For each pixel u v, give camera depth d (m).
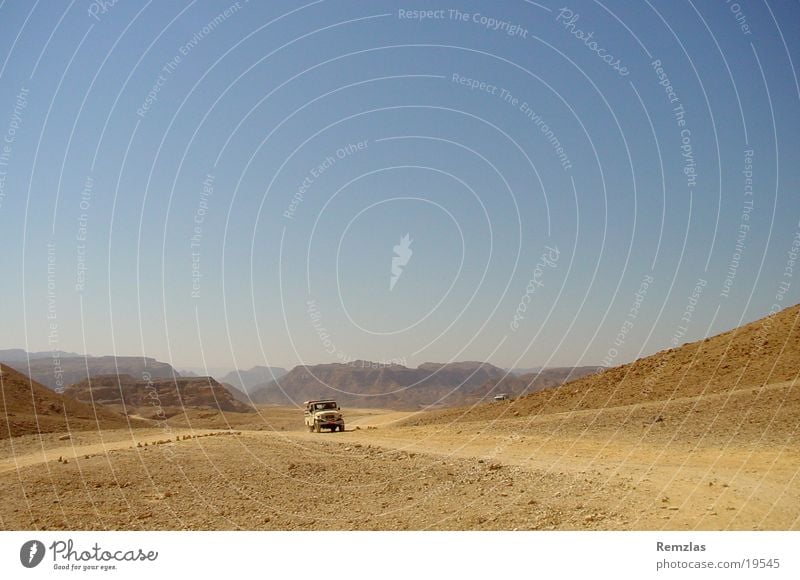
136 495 18.33
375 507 16.70
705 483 18.66
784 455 24.34
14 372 61.44
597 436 33.31
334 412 50.06
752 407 33.28
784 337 44.38
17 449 36.72
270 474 21.48
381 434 42.72
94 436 44.09
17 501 17.66
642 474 20.75
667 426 33.06
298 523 15.18
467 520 14.84
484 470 22.19
